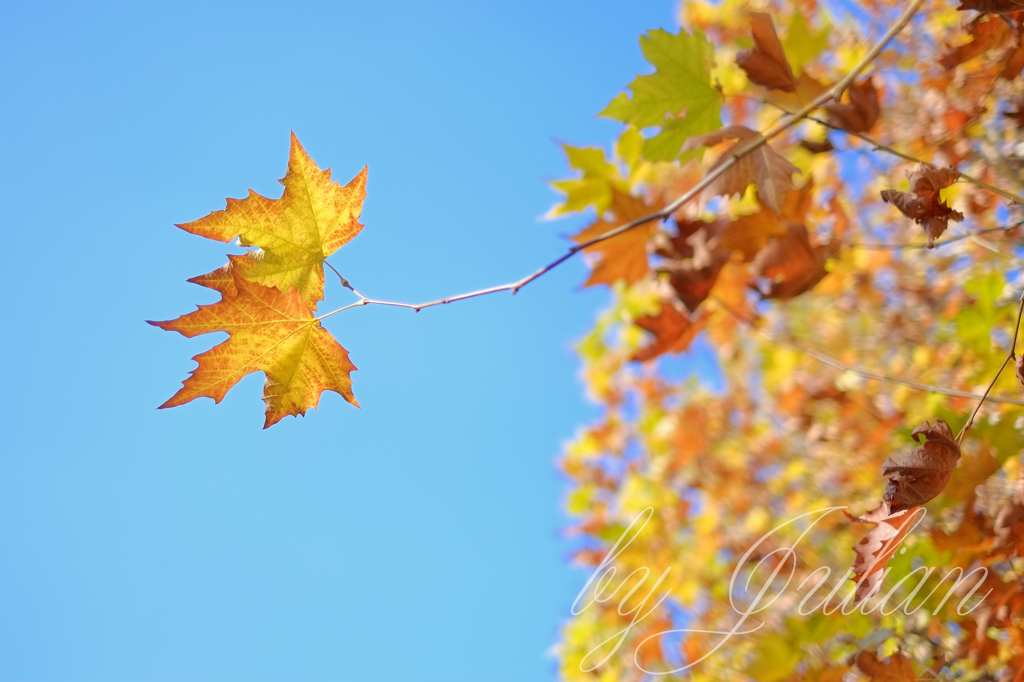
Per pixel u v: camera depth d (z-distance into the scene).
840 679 2.15
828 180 3.65
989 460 1.74
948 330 3.19
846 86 1.51
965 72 2.25
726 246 1.93
